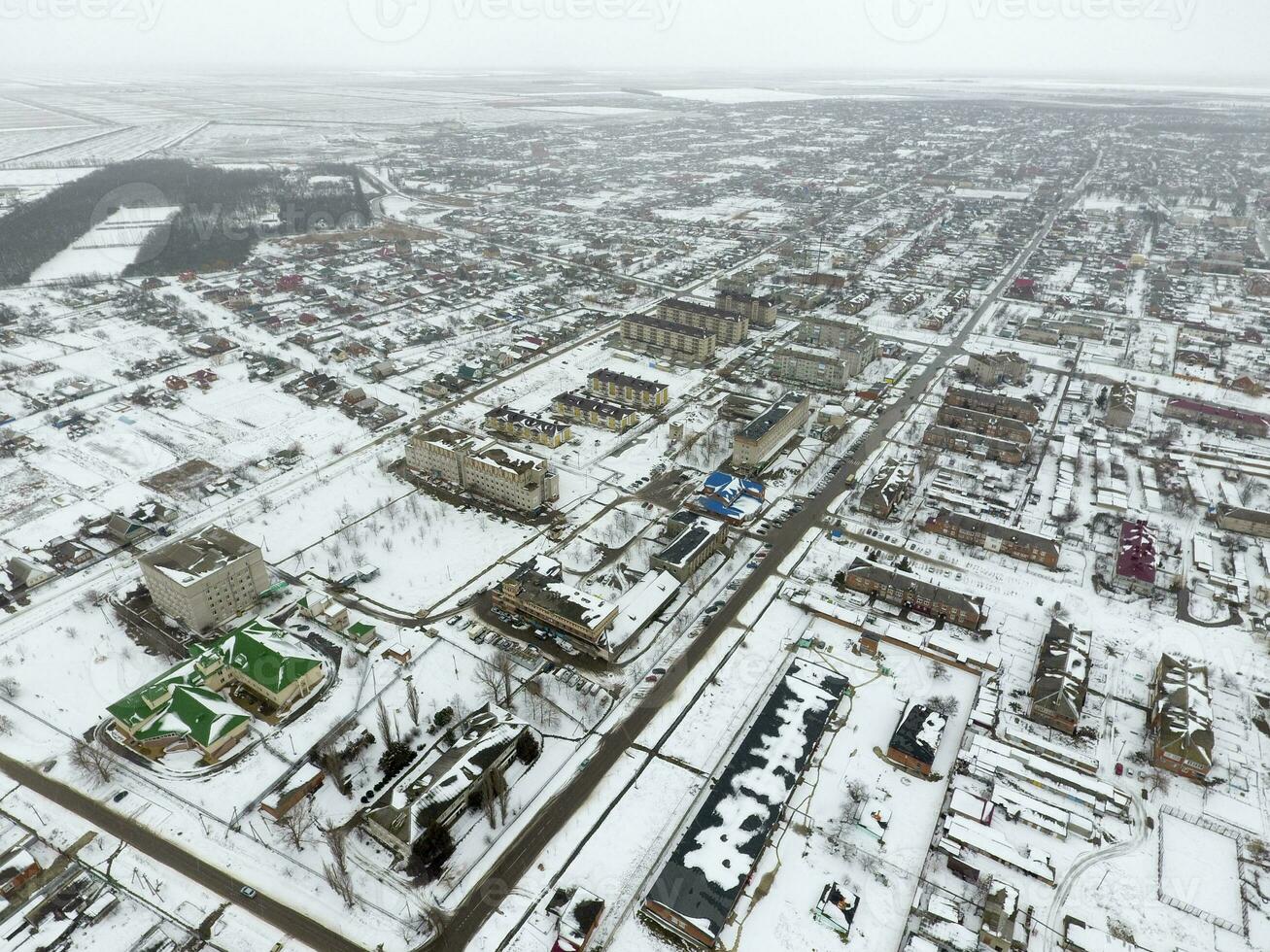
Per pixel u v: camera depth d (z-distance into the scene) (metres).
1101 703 187.50
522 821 158.62
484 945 136.00
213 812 158.88
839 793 164.75
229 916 139.62
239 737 176.38
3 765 168.75
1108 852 153.12
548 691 191.88
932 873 149.00
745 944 135.88
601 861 151.12
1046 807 159.62
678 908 138.25
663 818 159.75
